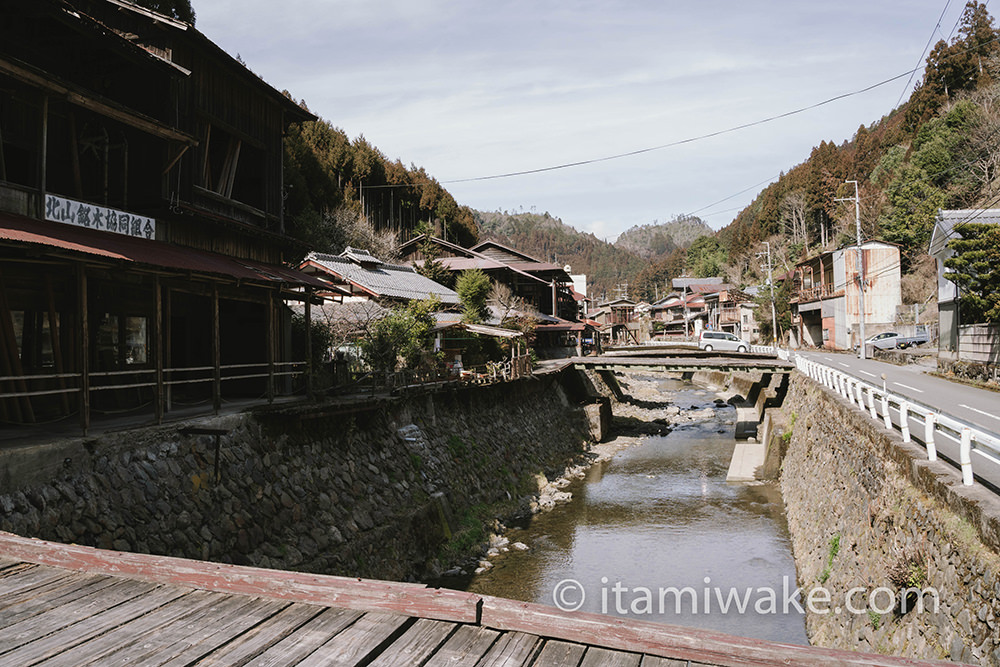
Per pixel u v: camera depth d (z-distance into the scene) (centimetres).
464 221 8900
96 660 405
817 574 1372
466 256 5822
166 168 1419
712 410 4834
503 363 3084
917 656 776
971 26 6184
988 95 5344
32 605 496
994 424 1411
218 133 1686
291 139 4888
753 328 7712
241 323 1873
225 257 1527
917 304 4934
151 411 1379
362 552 1392
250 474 1244
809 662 378
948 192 5266
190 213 1481
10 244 862
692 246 14988
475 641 430
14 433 986
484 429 2588
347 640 429
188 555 1006
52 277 1241
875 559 1030
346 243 4791
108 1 1416
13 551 614
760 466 2889
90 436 952
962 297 2561
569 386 4400
